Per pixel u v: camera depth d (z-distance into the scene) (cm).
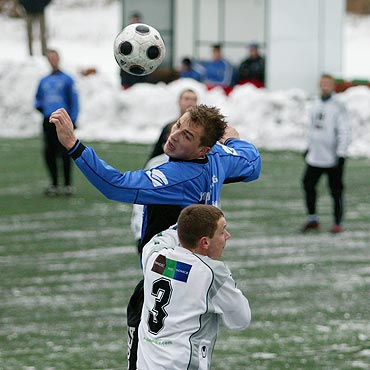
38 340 2791
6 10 16800
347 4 17825
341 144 4312
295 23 8100
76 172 5962
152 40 1914
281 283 3459
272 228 4431
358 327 2933
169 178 1792
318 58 8131
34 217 4641
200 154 1814
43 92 5138
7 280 3472
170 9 8675
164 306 1720
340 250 4012
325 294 3319
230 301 1727
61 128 1734
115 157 6519
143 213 1898
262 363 2586
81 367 2538
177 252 1731
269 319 3027
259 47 8694
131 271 3628
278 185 5594
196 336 1719
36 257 3831
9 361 2588
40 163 6316
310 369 2530
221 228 1730
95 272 3597
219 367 2547
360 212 4875
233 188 5481
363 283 3469
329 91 4334
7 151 6862
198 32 8738
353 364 2577
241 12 8719
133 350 1862
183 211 1742
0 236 4203
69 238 4184
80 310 3105
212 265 1720
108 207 4916
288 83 8162
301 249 4016
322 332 2883
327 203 5141
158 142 2850
